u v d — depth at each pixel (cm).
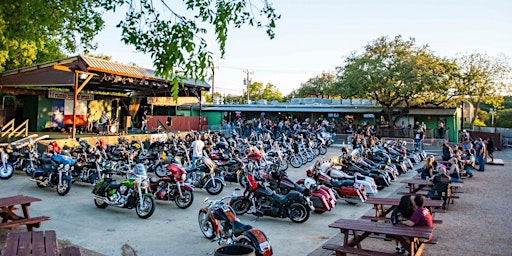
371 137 2144
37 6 727
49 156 1148
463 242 736
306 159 1838
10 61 2191
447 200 1038
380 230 571
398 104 3334
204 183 1137
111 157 1431
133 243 707
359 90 3238
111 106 3216
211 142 1648
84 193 1116
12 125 2136
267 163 1377
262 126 2978
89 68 1820
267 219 898
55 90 2570
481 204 1089
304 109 3566
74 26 955
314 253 671
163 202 1030
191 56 560
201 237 746
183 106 3922
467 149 1853
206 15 617
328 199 957
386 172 1373
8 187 1171
